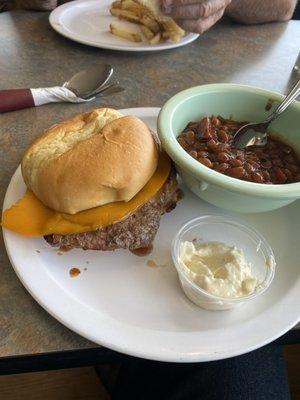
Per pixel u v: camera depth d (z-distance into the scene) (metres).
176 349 0.59
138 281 0.71
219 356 0.59
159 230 0.81
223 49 1.48
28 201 0.74
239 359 0.93
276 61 1.44
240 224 0.80
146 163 0.72
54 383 1.25
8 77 1.24
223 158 0.78
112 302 0.67
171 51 1.44
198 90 0.89
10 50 1.37
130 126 0.76
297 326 0.66
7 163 0.92
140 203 0.73
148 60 1.38
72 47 1.41
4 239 0.71
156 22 1.35
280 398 0.89
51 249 0.73
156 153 0.78
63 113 1.10
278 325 0.63
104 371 1.20
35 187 0.72
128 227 0.72
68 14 1.53
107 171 0.68
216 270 0.70
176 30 1.37
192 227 0.80
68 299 0.64
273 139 0.91
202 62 1.39
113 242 0.71
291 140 0.89
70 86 1.17
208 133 0.83
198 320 0.66
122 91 1.21
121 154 0.70
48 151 0.75
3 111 1.07
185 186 0.92
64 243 0.71
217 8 1.35
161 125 0.79
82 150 0.70
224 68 1.37
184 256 0.71
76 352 0.61
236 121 0.94
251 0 1.57
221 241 0.79
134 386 0.96
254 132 0.89
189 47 1.47
